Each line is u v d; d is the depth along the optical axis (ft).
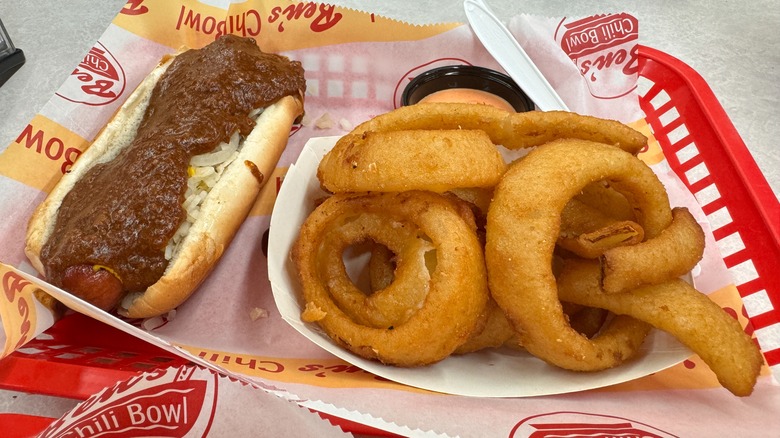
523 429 0.57
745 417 0.62
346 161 0.69
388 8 1.22
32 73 1.08
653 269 0.64
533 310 0.62
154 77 0.96
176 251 0.79
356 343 0.66
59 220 0.80
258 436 0.57
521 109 1.01
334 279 0.74
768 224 0.77
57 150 0.87
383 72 1.05
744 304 0.84
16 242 0.81
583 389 0.64
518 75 1.00
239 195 0.85
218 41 0.94
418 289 0.68
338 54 1.03
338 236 0.75
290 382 0.62
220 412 0.57
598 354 0.64
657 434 0.56
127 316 0.79
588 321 0.75
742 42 1.18
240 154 0.88
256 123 0.92
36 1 1.21
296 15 1.01
